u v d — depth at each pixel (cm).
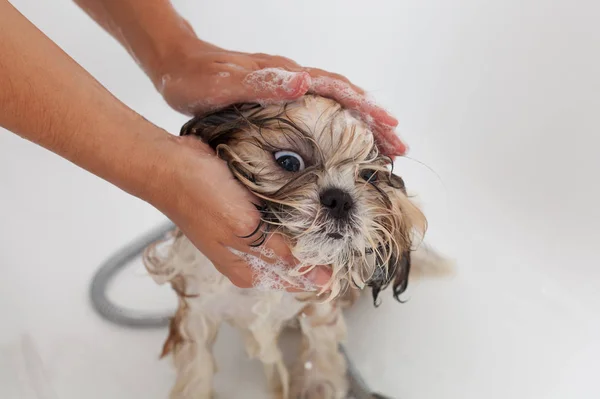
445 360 147
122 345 152
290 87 85
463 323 153
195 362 125
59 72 71
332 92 91
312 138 87
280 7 176
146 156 78
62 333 152
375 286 112
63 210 178
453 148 172
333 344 135
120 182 81
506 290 157
